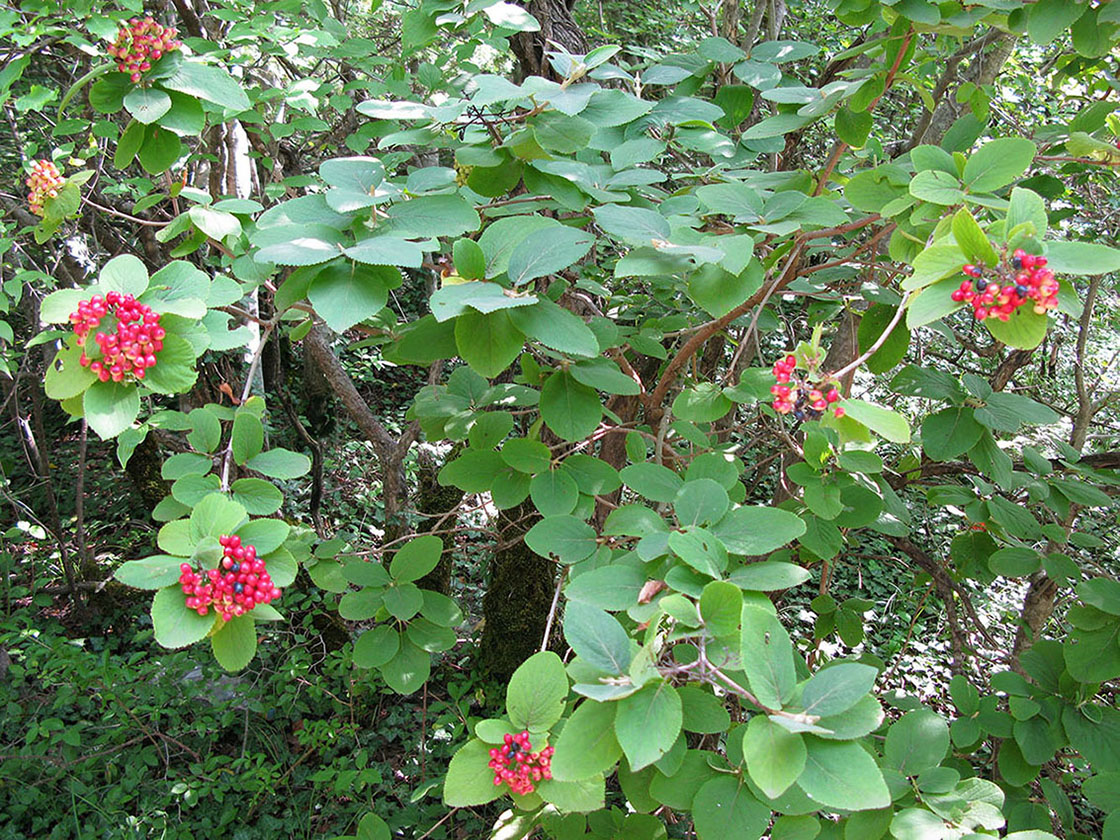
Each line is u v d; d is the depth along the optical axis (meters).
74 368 1.38
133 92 1.66
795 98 2.12
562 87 1.61
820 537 2.22
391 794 4.37
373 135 2.97
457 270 1.51
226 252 2.04
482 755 1.38
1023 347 1.23
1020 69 4.64
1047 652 2.45
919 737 1.72
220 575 1.30
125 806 4.11
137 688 4.48
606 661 1.22
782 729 1.08
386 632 2.05
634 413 3.42
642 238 1.54
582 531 1.80
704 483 1.57
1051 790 2.30
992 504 2.66
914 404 5.05
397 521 4.75
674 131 2.39
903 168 1.88
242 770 4.43
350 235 1.58
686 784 1.49
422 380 9.23
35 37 2.23
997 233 1.26
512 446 1.97
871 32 2.73
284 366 6.54
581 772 1.18
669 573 1.32
